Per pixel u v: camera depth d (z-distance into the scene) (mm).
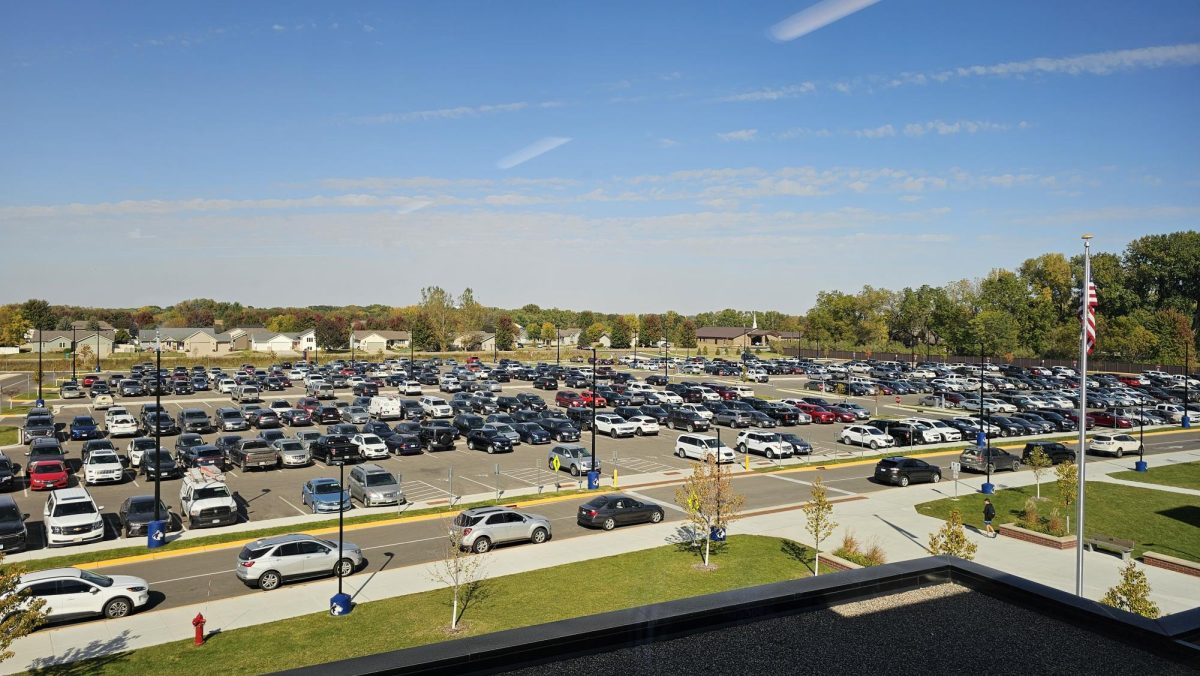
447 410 56250
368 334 140625
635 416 51812
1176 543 27203
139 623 18672
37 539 26172
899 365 110375
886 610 8891
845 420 56969
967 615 8750
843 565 22672
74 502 26094
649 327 169750
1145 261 117688
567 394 63500
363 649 16969
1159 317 103688
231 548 25359
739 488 35375
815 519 23656
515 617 19062
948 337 118062
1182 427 57062
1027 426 53156
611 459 41969
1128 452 45594
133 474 37031
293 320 154375
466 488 34594
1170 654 7645
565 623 7508
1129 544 25141
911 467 36406
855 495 34062
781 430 53719
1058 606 8680
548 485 35281
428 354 127688
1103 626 8211
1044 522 28891
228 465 39625
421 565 23594
